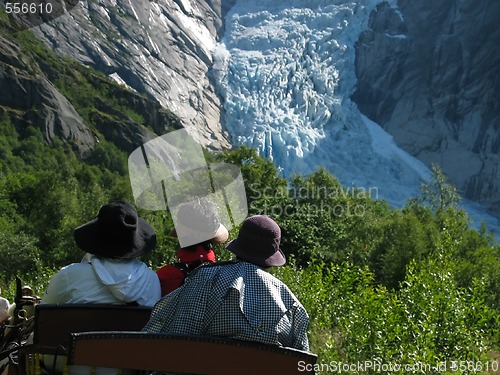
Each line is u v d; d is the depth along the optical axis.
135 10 170.50
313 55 184.62
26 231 42.84
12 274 35.78
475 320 17.59
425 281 18.08
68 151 113.12
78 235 7.08
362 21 189.88
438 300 16.81
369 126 178.88
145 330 6.29
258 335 6.02
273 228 6.43
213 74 176.88
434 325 15.91
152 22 172.88
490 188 168.38
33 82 117.69
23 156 106.88
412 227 35.31
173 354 5.95
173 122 142.25
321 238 40.09
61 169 66.31
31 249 36.59
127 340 5.91
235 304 6.07
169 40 174.38
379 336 15.34
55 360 7.05
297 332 6.25
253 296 6.16
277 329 6.08
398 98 181.12
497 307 27.20
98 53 155.88
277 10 193.88
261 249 6.37
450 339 16.25
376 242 39.16
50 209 44.06
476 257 34.22
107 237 7.02
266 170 50.44
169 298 6.30
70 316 6.78
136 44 165.62
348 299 19.23
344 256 38.97
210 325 6.11
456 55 179.88
